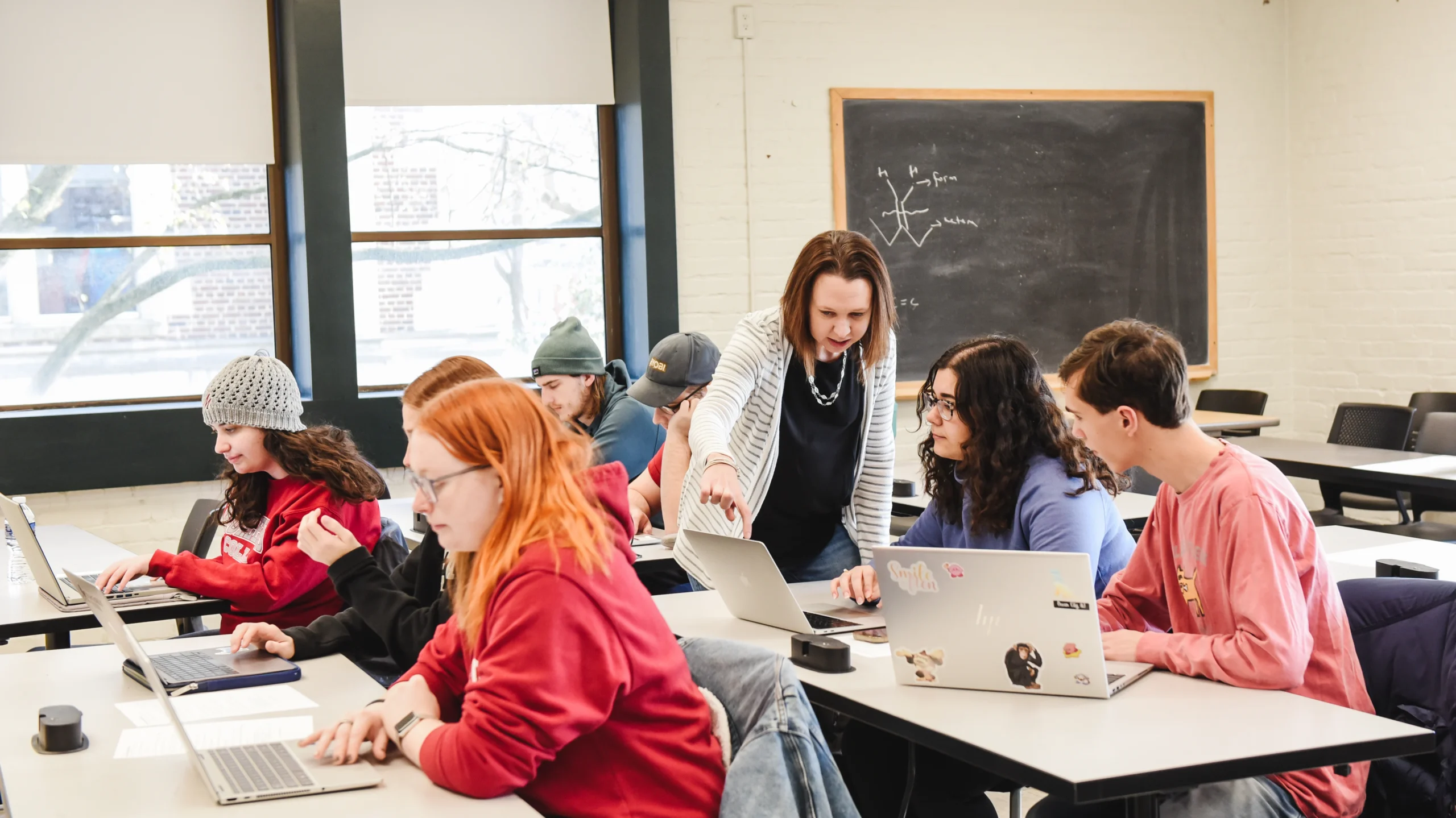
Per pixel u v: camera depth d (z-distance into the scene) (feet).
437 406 5.19
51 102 16.44
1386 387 20.83
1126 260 21.17
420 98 17.99
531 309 19.03
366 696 6.42
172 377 17.43
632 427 12.55
